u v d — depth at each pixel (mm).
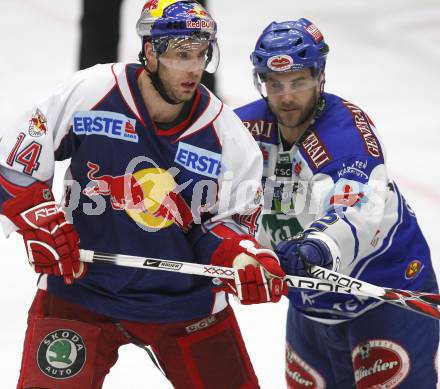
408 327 11008
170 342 10414
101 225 10109
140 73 9867
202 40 9500
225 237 10133
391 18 38375
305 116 10852
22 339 15000
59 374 9867
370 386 11133
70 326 9992
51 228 9680
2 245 18672
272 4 40438
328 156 10680
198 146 10008
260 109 11352
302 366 12109
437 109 28141
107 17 24172
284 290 9820
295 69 10523
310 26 10891
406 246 11328
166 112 9875
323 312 11305
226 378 10492
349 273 11148
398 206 11320
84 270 9844
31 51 33219
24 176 9891
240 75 31031
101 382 10383
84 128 9828
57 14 38375
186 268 9758
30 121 9898
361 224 10336
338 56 33531
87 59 24422
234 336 10602
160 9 9539
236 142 10156
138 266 9719
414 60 33250
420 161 23844
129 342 10547
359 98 29203
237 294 9805
